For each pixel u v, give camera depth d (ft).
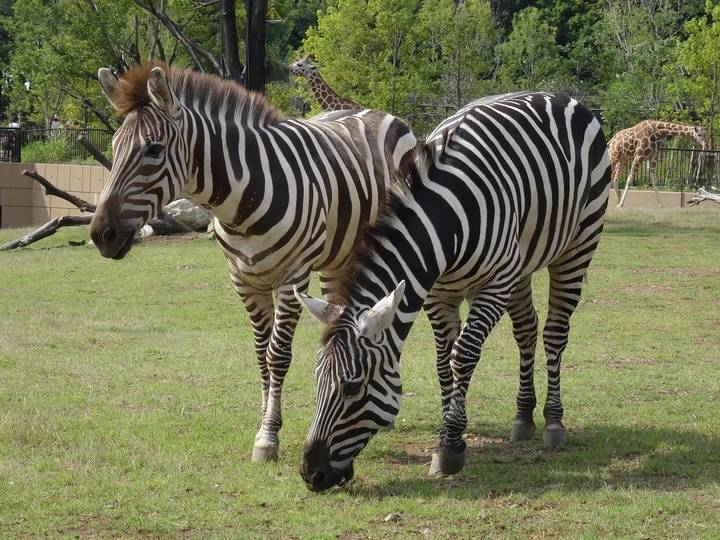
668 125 88.38
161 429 24.29
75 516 18.25
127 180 19.71
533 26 137.80
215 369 31.42
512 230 20.86
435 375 30.81
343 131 24.47
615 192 93.15
